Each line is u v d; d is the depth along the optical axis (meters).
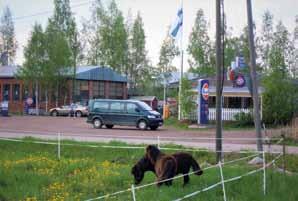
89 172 15.84
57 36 77.81
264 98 41.31
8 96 79.19
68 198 12.20
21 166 17.12
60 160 18.88
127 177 14.73
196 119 43.66
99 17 90.25
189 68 73.50
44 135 29.88
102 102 39.00
